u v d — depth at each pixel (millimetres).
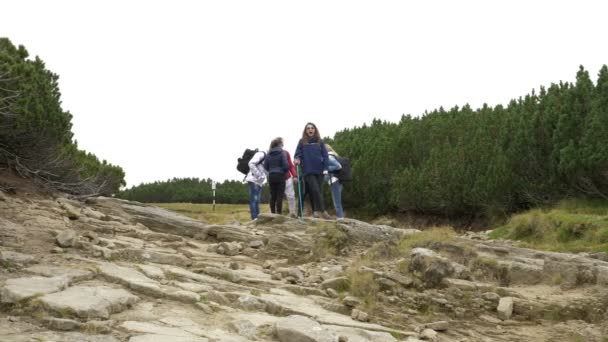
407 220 23594
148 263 8703
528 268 9148
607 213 14641
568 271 8883
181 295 6844
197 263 9195
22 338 4941
